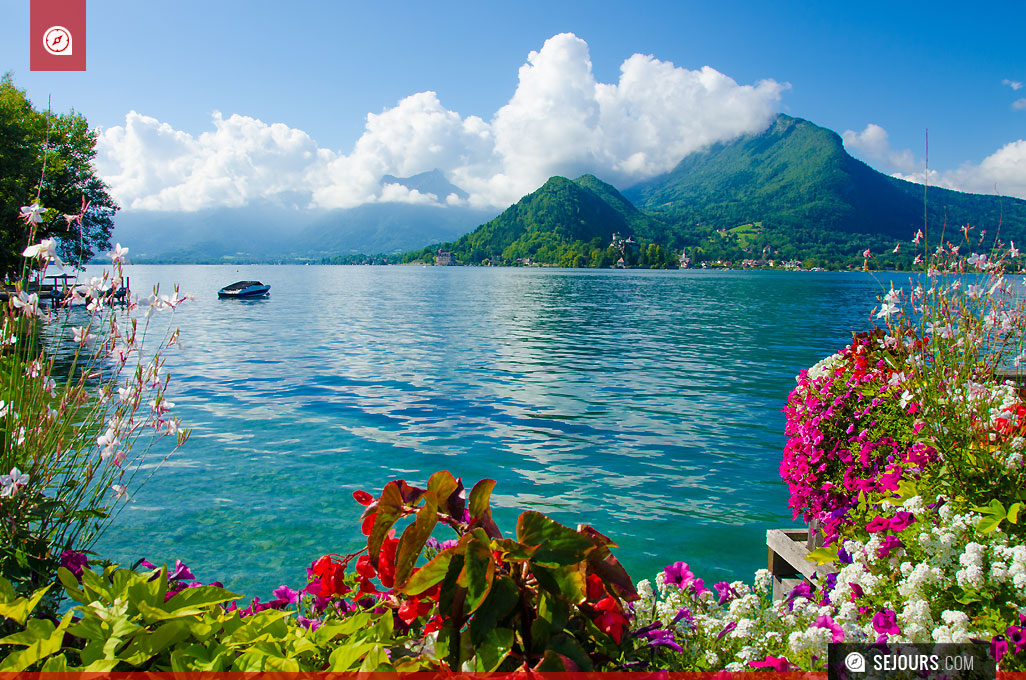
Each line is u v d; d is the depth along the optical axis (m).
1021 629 1.98
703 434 11.17
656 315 43.53
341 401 13.99
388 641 1.74
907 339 3.43
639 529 6.99
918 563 2.54
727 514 7.43
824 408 4.11
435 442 10.52
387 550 1.94
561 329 32.75
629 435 11.06
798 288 93.75
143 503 7.55
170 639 1.64
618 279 132.75
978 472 2.82
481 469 9.07
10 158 31.20
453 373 18.16
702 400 14.34
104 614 1.67
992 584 2.21
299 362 20.23
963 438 2.94
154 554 6.23
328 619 2.05
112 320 2.70
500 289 85.62
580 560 1.60
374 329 32.19
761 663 1.96
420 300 60.53
